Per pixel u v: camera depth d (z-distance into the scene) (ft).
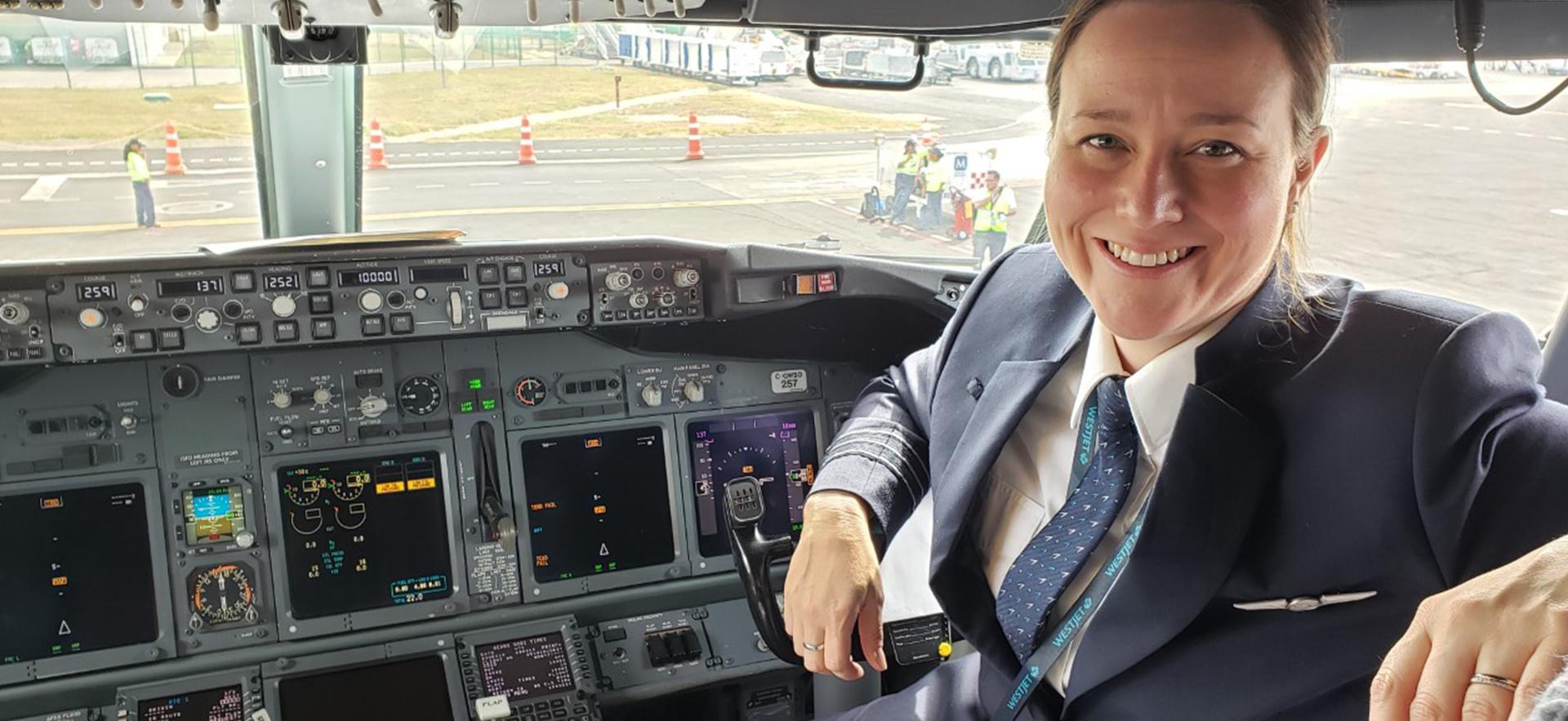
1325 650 3.99
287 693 8.10
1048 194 4.01
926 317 9.66
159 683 7.97
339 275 8.14
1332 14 4.23
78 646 7.93
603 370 9.16
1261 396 4.03
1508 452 3.56
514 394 8.92
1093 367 4.55
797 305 9.04
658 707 9.56
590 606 9.00
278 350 8.36
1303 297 4.17
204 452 8.23
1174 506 4.09
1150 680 4.38
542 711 8.34
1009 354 5.15
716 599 9.34
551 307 8.65
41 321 7.59
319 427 8.46
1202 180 3.64
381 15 5.77
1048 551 4.55
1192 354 4.15
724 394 9.48
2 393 7.83
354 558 8.51
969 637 5.06
